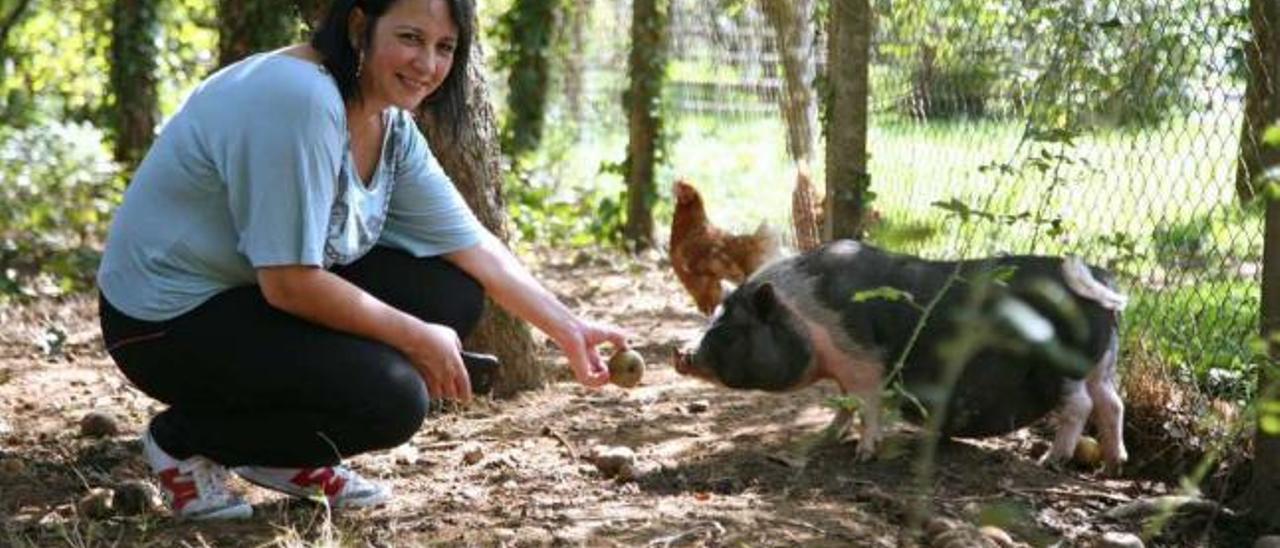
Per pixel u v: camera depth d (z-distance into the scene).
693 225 7.01
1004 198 5.54
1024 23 5.24
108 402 5.25
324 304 3.65
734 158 8.66
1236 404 4.59
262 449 3.83
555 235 9.21
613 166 8.88
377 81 3.71
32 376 5.65
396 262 4.01
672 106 8.81
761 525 3.88
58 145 10.11
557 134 10.73
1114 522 4.12
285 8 8.12
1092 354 4.36
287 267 3.61
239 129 3.60
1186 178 5.80
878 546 3.77
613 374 4.11
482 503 4.09
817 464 4.44
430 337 3.74
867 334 4.39
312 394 3.73
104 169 10.13
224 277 3.72
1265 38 4.46
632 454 4.40
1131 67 4.82
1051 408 4.45
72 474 4.42
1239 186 4.63
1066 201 5.59
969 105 5.51
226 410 3.81
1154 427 4.67
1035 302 4.30
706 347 4.50
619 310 6.99
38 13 11.70
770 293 4.44
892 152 5.95
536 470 4.41
